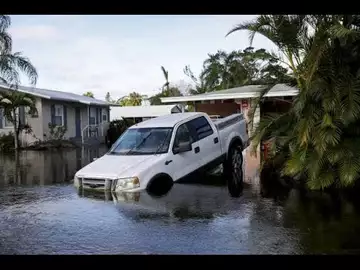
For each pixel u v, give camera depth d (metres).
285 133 9.54
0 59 17.00
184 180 8.89
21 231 5.55
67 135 25.27
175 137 8.95
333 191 8.20
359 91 7.73
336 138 7.71
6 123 22.27
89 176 8.24
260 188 8.63
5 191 8.97
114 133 26.53
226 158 10.62
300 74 9.05
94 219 6.07
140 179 7.86
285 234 5.19
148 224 5.72
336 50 8.25
